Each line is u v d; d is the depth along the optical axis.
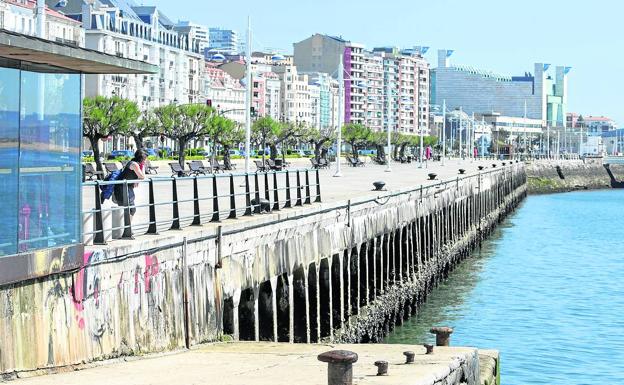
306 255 35.94
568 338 48.62
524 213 148.38
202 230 26.72
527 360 43.84
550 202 182.75
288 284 33.88
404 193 56.75
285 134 161.38
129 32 189.62
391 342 47.66
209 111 112.56
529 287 65.94
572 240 101.81
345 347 24.77
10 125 19.27
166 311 24.64
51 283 20.45
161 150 141.75
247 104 64.31
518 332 50.00
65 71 21.17
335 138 177.62
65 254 20.75
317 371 20.36
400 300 53.62
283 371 20.44
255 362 22.22
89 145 148.88
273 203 35.09
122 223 25.11
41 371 20.02
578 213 148.12
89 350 21.58
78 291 21.27
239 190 53.78
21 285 19.50
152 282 24.08
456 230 80.88
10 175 19.28
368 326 45.97
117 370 20.95
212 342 27.00
